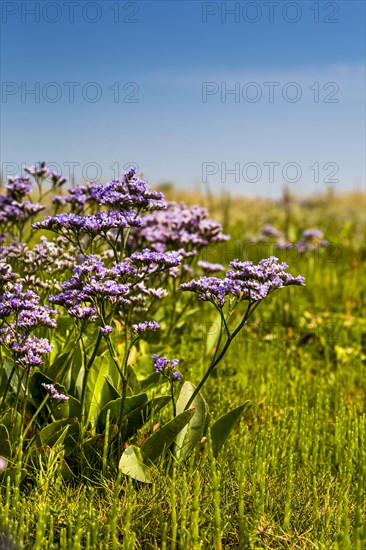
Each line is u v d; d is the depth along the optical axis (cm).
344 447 86
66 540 64
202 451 80
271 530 66
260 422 91
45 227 77
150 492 70
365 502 72
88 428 78
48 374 79
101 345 87
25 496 70
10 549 61
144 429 79
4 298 74
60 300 74
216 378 102
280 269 73
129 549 63
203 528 66
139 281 76
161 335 107
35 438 74
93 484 73
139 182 78
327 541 66
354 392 106
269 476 75
